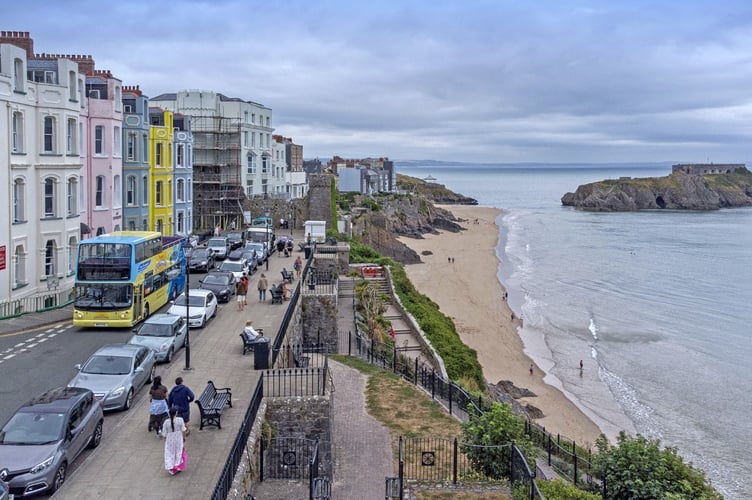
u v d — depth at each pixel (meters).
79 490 14.06
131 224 47.34
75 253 37.03
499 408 17.45
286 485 16.48
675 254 107.19
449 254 102.31
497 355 50.72
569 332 58.53
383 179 176.00
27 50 38.38
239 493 13.96
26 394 20.39
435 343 37.22
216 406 17.89
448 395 26.30
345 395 25.31
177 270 35.91
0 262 31.11
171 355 23.98
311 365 28.25
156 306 32.12
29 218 33.53
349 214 92.75
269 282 40.72
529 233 137.38
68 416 14.82
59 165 35.19
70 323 30.19
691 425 38.06
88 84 43.00
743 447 35.03
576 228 149.62
